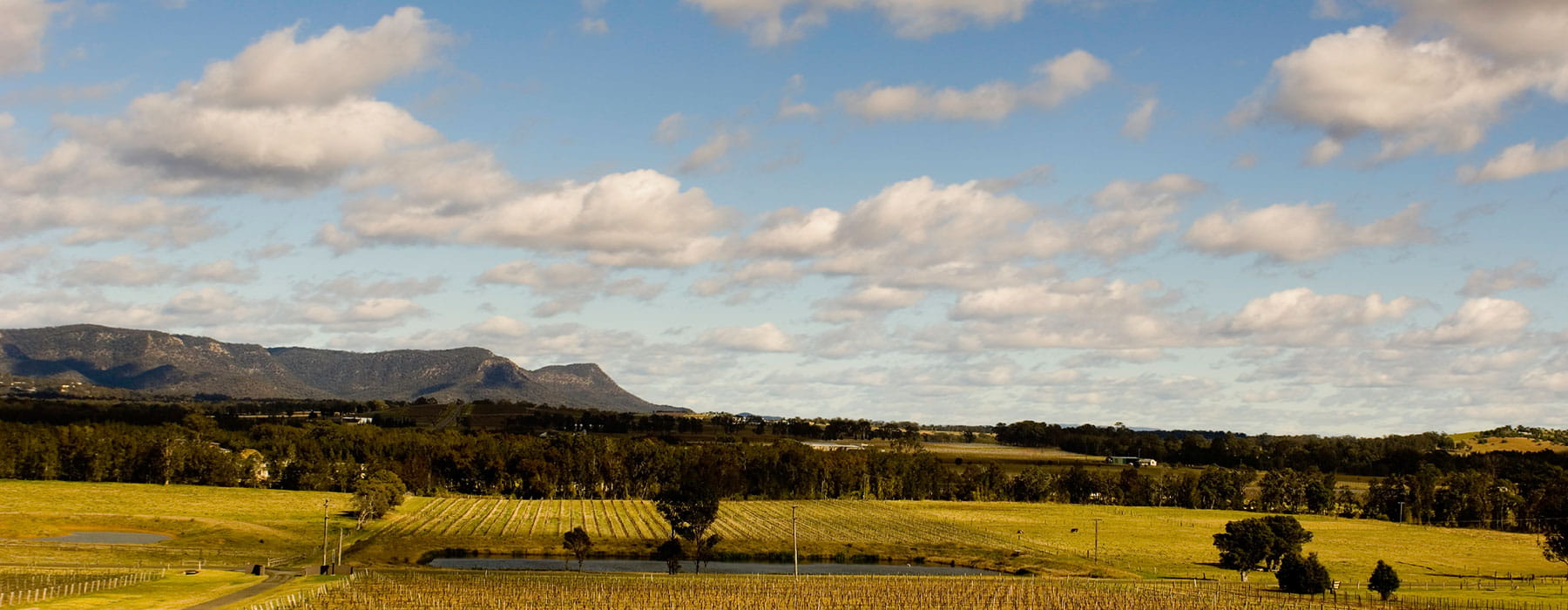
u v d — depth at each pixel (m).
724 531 197.25
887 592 124.38
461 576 133.25
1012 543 188.88
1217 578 154.00
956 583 133.38
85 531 173.00
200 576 130.12
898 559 170.00
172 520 184.25
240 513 198.88
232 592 116.44
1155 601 121.12
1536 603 124.62
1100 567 160.88
